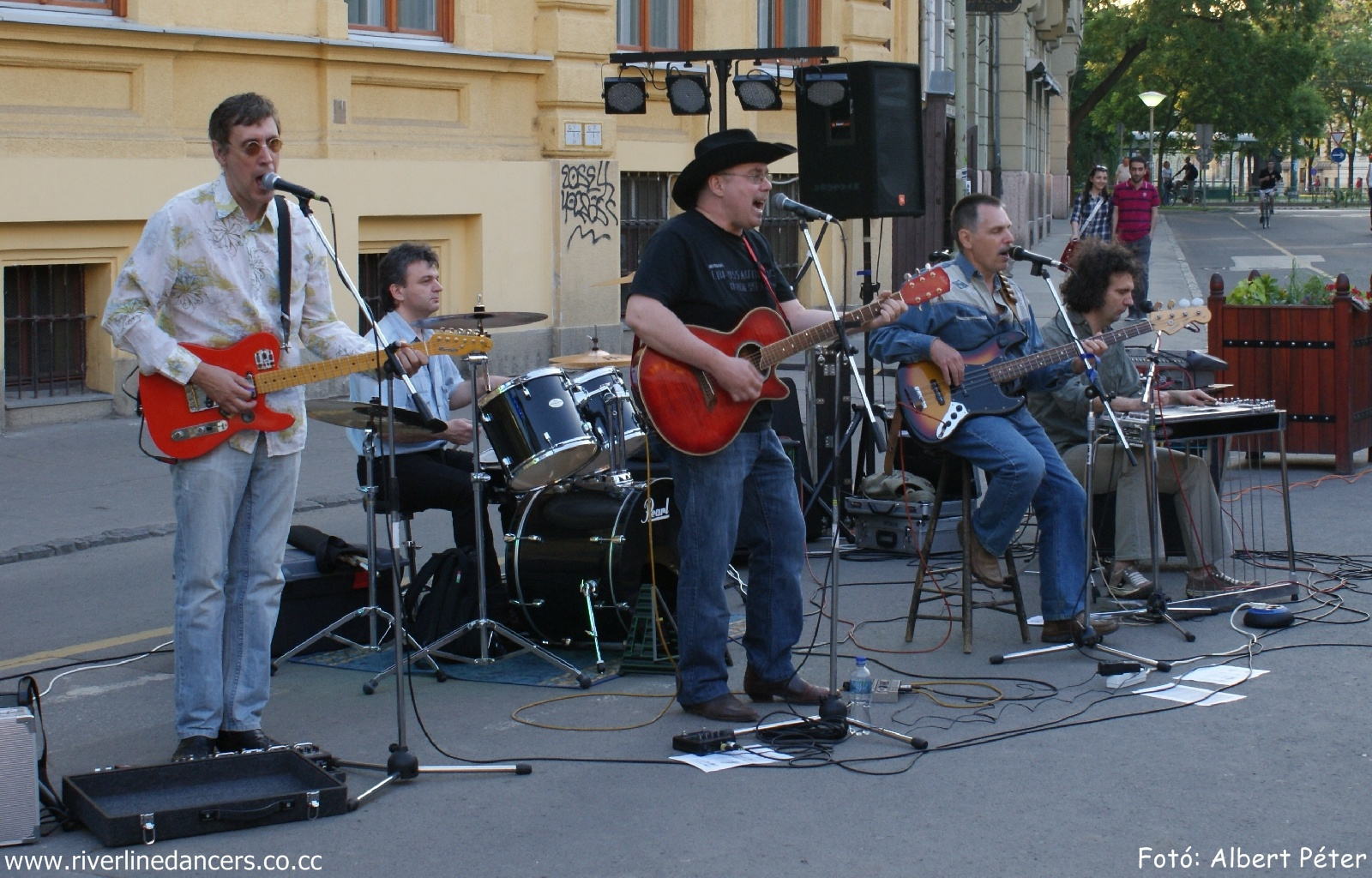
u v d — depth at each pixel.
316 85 12.45
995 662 5.93
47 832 4.34
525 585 6.08
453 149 13.58
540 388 6.05
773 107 10.45
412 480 6.35
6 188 10.30
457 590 6.08
